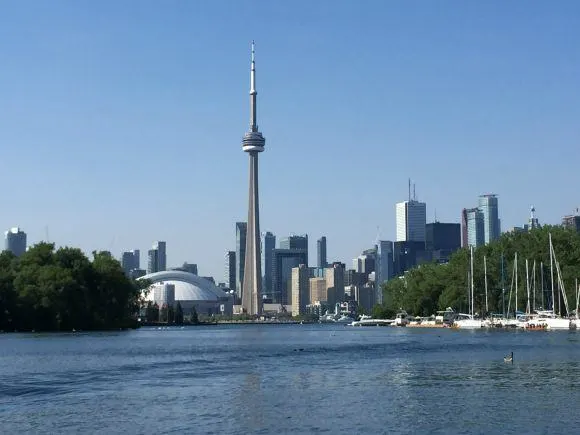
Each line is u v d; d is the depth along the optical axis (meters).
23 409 73.62
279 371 107.56
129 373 105.50
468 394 80.50
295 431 62.19
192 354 144.62
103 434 62.00
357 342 190.12
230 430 62.84
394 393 82.25
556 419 65.81
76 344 182.12
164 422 66.56
